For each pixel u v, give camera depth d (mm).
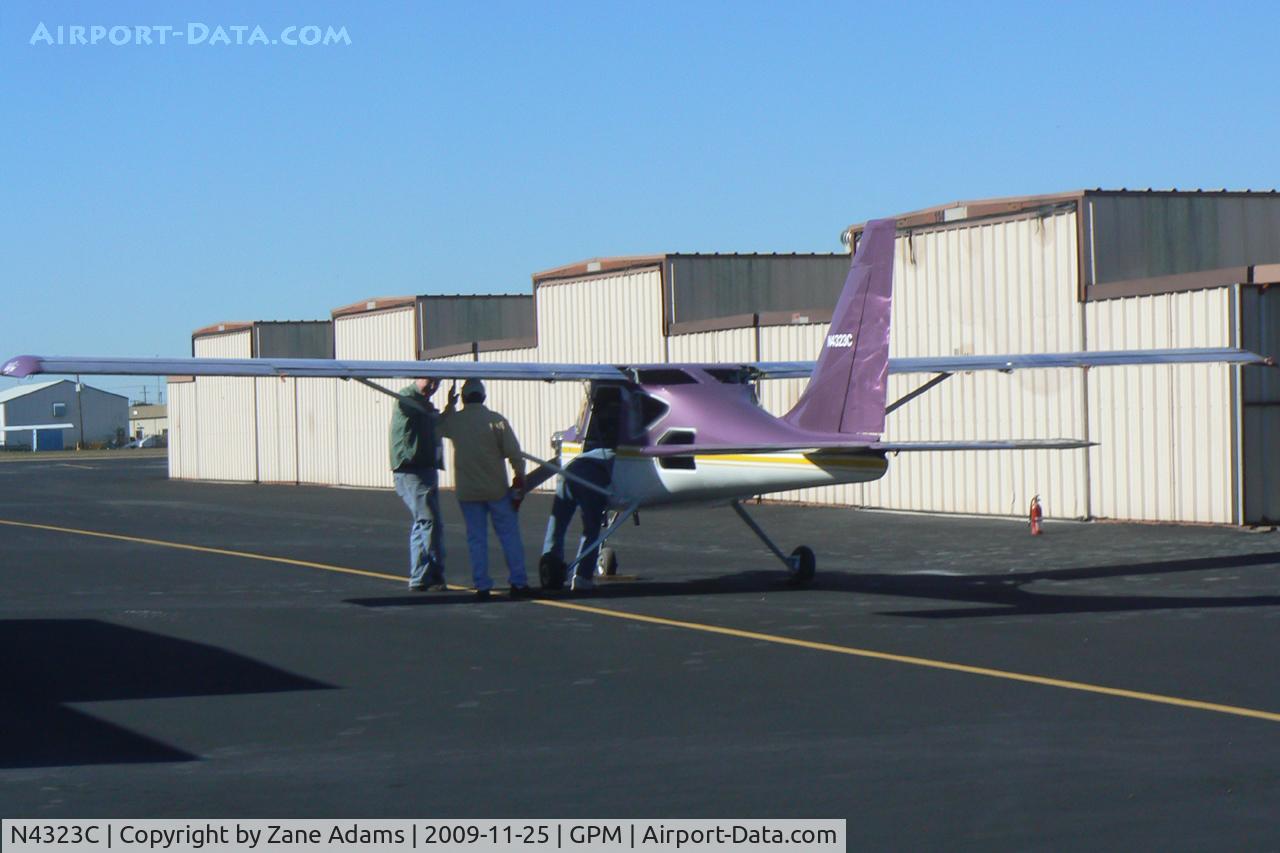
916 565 14195
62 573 14523
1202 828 5176
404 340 34906
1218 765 6047
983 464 20359
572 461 12703
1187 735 6617
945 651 9039
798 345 23688
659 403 12305
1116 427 18484
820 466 11391
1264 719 6938
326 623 10719
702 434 11984
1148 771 5969
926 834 5180
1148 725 6844
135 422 130500
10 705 7703
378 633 10195
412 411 12562
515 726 7078
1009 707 7312
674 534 18188
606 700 7695
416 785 5973
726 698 7695
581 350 28781
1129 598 11398
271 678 8469
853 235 22688
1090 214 18938
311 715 7402
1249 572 12891
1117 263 19156
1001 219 20016
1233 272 16875
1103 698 7488
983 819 5336
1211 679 7961
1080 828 5203
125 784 6027
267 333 40125
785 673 8398
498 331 35062
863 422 11477
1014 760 6199
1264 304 17047
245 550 17094
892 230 11445
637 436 12336
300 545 17781
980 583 12633
